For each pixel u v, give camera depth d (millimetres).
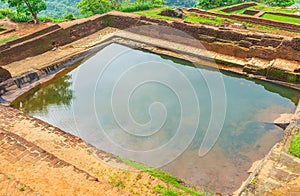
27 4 32844
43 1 37125
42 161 12375
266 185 12523
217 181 15141
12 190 10031
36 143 15492
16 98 23922
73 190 10922
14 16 36250
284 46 25766
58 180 11398
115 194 10836
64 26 32219
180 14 35625
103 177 12547
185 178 14945
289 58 25938
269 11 37594
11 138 13766
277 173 13188
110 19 35875
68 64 28516
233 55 28719
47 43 30000
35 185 11055
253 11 38438
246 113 21359
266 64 26312
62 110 21219
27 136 16266
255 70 26047
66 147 15023
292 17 34844
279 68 24703
